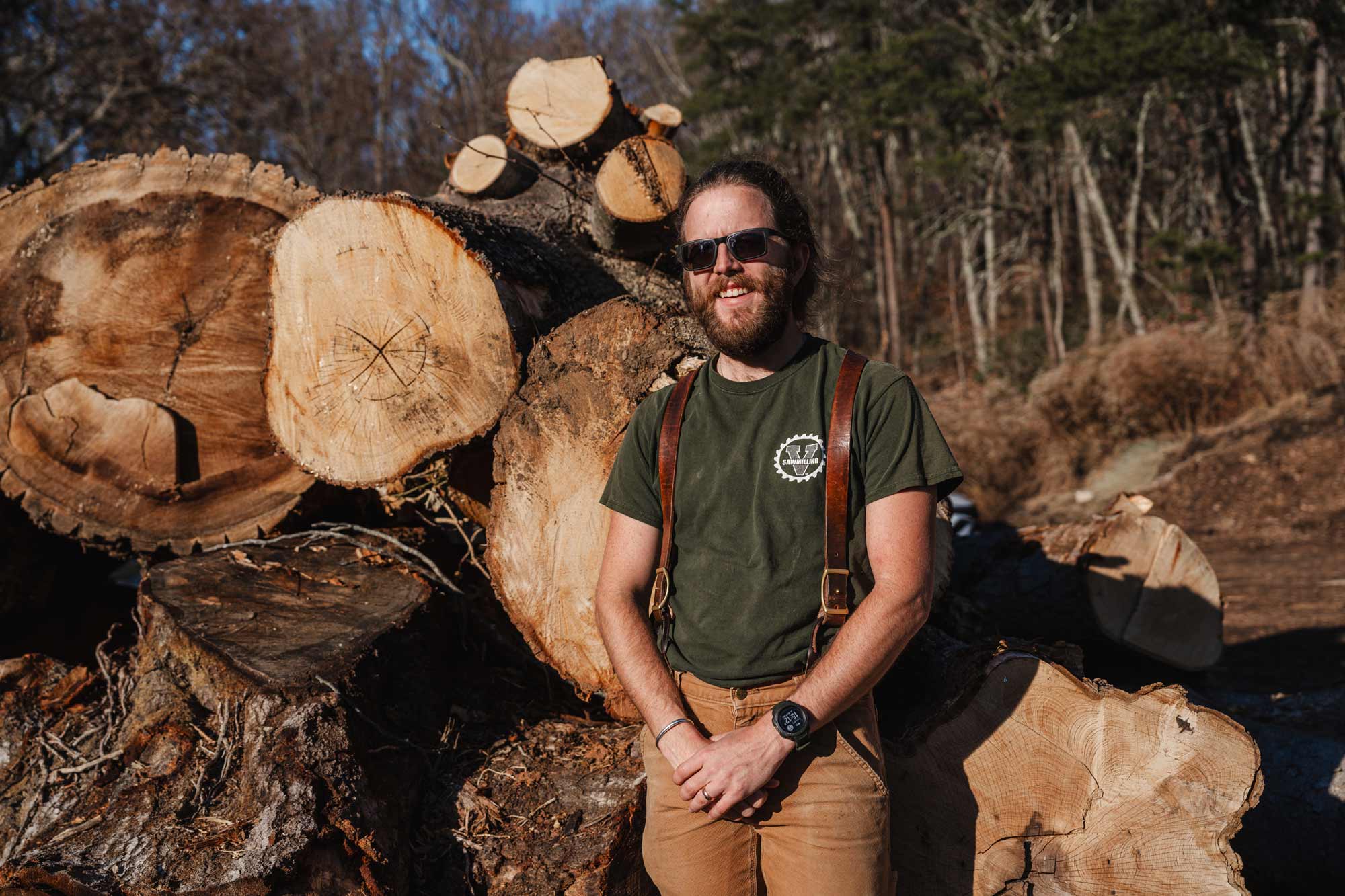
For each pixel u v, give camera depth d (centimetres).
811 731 160
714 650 172
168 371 348
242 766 230
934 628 284
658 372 247
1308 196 1612
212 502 342
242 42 1900
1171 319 2006
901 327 2686
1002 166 2466
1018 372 2192
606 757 244
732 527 173
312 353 296
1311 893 277
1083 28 1816
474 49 2864
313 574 299
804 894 166
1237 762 194
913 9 2419
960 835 207
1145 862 197
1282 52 1872
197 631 259
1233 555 867
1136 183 2123
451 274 281
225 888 202
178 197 345
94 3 1706
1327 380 1223
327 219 290
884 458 168
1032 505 1198
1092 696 204
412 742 249
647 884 226
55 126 1764
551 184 425
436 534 339
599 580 188
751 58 2581
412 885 224
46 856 218
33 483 345
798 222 185
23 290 352
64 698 298
